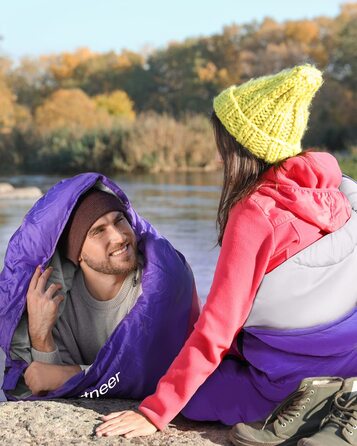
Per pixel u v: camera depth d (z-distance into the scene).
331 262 2.71
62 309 3.42
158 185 25.73
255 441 2.65
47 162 39.41
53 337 3.47
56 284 3.39
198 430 2.88
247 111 2.74
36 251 3.32
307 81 2.70
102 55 84.94
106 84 82.19
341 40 68.44
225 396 2.85
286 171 2.74
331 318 2.73
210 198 19.97
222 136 2.82
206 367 2.70
